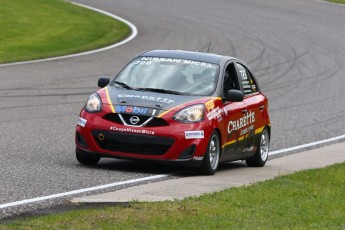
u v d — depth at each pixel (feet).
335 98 292.61
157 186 137.80
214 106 156.87
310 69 345.51
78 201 120.98
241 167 171.94
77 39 371.97
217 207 116.67
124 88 159.94
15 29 377.09
